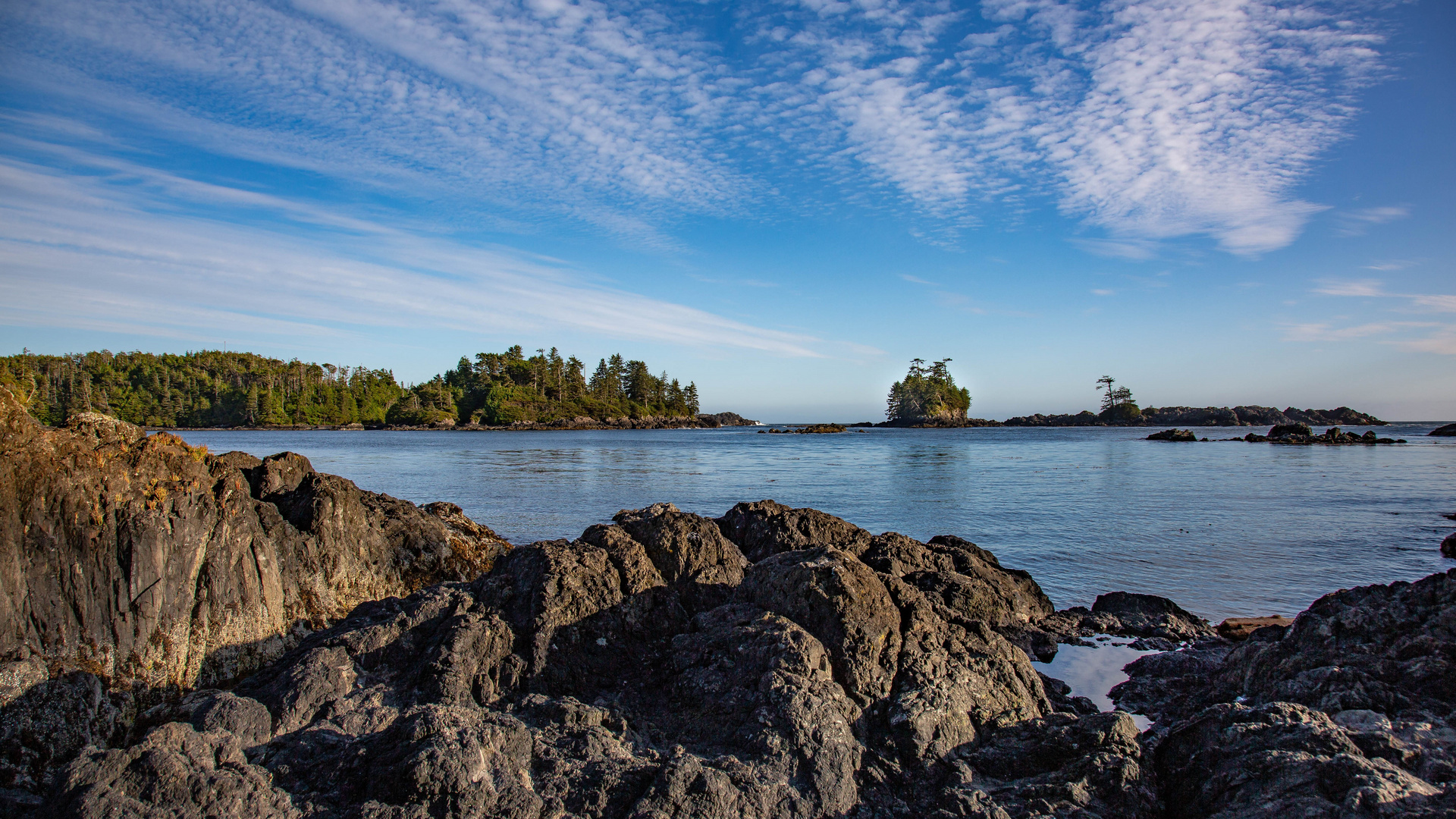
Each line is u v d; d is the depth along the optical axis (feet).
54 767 20.53
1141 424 581.12
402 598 28.09
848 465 165.99
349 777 17.43
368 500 38.50
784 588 25.30
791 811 17.80
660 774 17.22
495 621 24.62
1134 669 32.30
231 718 19.48
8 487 21.20
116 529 23.20
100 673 22.40
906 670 22.88
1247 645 27.43
